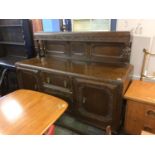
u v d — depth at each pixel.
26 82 2.34
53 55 2.55
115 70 1.80
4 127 1.17
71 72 1.80
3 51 3.41
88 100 1.79
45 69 1.99
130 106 1.60
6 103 1.48
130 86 1.79
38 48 2.62
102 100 1.68
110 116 1.69
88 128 1.97
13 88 2.95
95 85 1.64
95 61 2.14
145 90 1.68
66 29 2.36
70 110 2.00
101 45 2.02
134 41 1.97
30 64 2.19
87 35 2.01
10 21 2.94
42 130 1.14
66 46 2.33
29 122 1.22
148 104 1.49
